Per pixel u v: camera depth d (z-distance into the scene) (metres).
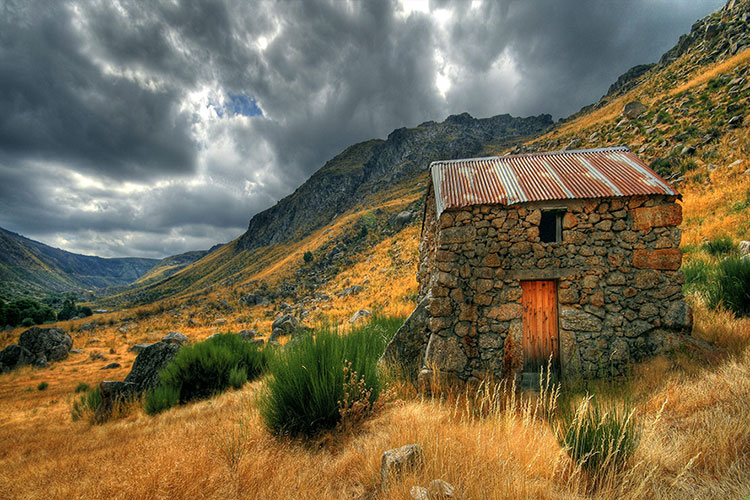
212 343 10.84
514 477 2.74
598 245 6.84
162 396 8.87
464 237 7.15
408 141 198.50
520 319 6.83
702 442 3.05
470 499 2.55
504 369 6.68
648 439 3.17
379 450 3.71
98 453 5.46
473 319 6.92
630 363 6.41
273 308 48.00
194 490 3.04
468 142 175.62
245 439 4.32
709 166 19.45
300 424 4.76
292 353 5.29
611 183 7.02
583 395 4.80
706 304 7.49
